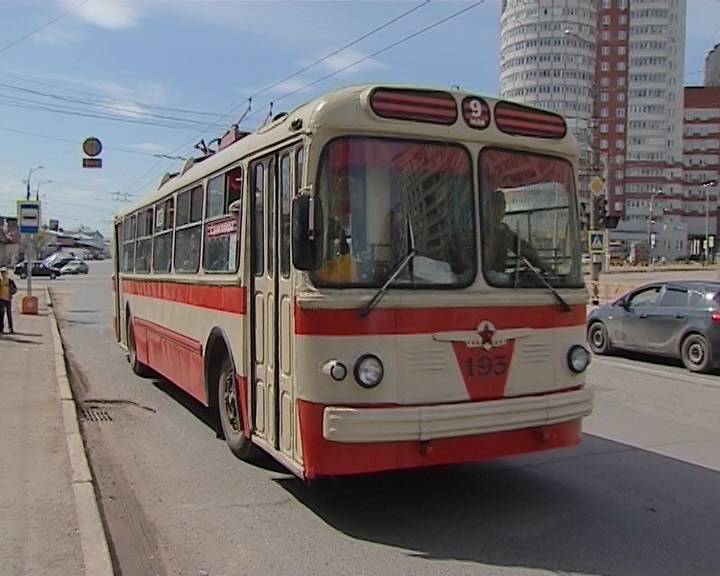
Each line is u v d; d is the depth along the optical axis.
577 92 112.88
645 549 5.18
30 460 7.14
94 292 42.69
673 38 124.31
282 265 5.84
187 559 5.05
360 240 5.34
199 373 8.23
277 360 5.94
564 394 5.85
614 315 15.35
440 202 5.58
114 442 8.23
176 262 9.49
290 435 5.67
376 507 6.05
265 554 5.11
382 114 5.44
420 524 5.67
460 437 5.40
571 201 6.20
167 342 9.98
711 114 134.25
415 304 5.33
